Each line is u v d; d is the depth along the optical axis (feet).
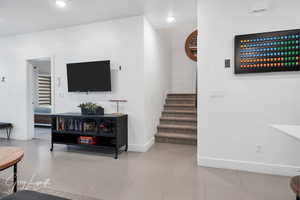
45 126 20.49
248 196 6.36
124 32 11.63
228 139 8.63
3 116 15.37
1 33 14.19
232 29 8.46
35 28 13.19
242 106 8.39
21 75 14.64
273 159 8.02
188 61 19.61
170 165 9.21
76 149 12.09
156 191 6.72
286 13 7.70
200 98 9.04
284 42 7.66
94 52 12.33
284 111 7.84
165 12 10.90
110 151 11.59
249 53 8.11
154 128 13.66
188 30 18.83
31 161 9.82
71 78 12.58
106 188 6.94
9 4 9.71
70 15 11.16
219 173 8.20
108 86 11.73
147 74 11.96
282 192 6.58
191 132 13.53
